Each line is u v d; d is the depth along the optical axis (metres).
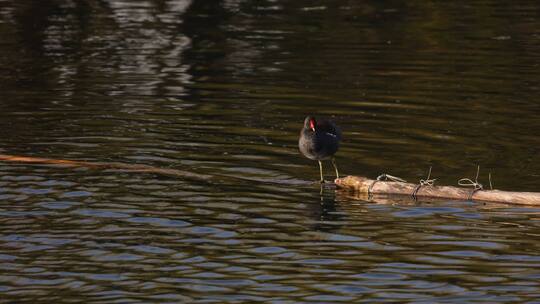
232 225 13.73
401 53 25.91
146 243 12.96
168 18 31.11
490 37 27.86
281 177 16.08
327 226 13.73
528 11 31.80
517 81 22.77
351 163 16.80
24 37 27.95
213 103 20.84
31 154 17.00
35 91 21.75
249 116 19.84
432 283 11.71
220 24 30.09
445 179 15.88
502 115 19.84
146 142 17.89
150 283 11.66
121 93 21.62
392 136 18.39
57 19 30.80
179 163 16.69
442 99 21.20
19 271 11.97
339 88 22.23
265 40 27.64
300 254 12.65
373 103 20.88
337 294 11.38
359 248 12.88
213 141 18.06
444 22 30.11
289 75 23.45
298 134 18.64
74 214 14.05
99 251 12.65
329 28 29.34
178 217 14.04
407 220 13.99
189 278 11.82
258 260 12.44
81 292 11.38
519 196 14.70
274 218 14.06
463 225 13.76
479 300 11.20
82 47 26.64
